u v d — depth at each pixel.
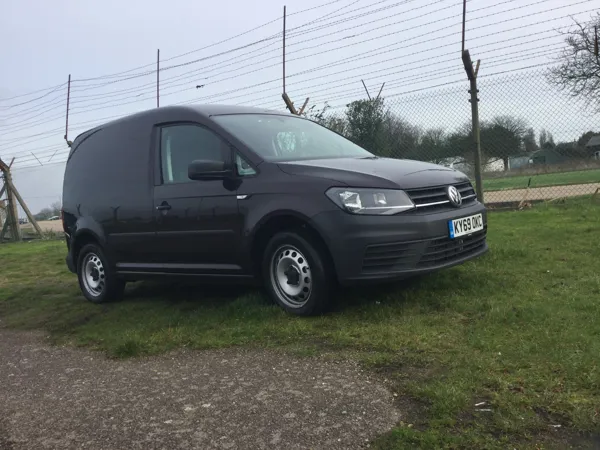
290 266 4.51
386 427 2.65
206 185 4.91
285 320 4.40
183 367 3.74
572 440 2.41
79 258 6.34
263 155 4.71
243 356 3.81
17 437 2.97
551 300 4.20
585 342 3.31
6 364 4.30
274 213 4.39
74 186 6.37
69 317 5.57
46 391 3.60
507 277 5.01
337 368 3.40
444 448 2.41
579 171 9.38
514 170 9.36
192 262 5.12
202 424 2.89
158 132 5.47
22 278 8.42
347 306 4.55
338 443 2.57
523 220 8.55
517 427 2.51
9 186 17.47
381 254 4.07
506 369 3.09
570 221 7.96
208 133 5.03
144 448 2.71
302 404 2.98
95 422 3.04
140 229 5.46
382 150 9.86
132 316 5.23
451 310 4.25
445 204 4.45
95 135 6.29
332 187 4.19
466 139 9.26
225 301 5.37
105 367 3.95
